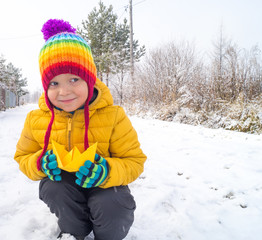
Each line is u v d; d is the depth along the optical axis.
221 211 1.92
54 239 1.44
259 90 7.66
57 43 1.10
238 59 8.00
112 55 16.86
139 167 1.33
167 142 4.39
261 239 1.58
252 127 6.11
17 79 26.11
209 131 5.66
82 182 1.07
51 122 1.20
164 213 1.84
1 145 4.05
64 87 1.11
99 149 1.29
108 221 1.20
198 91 8.34
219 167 2.98
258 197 2.18
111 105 1.35
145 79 11.68
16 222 1.62
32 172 1.25
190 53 11.01
